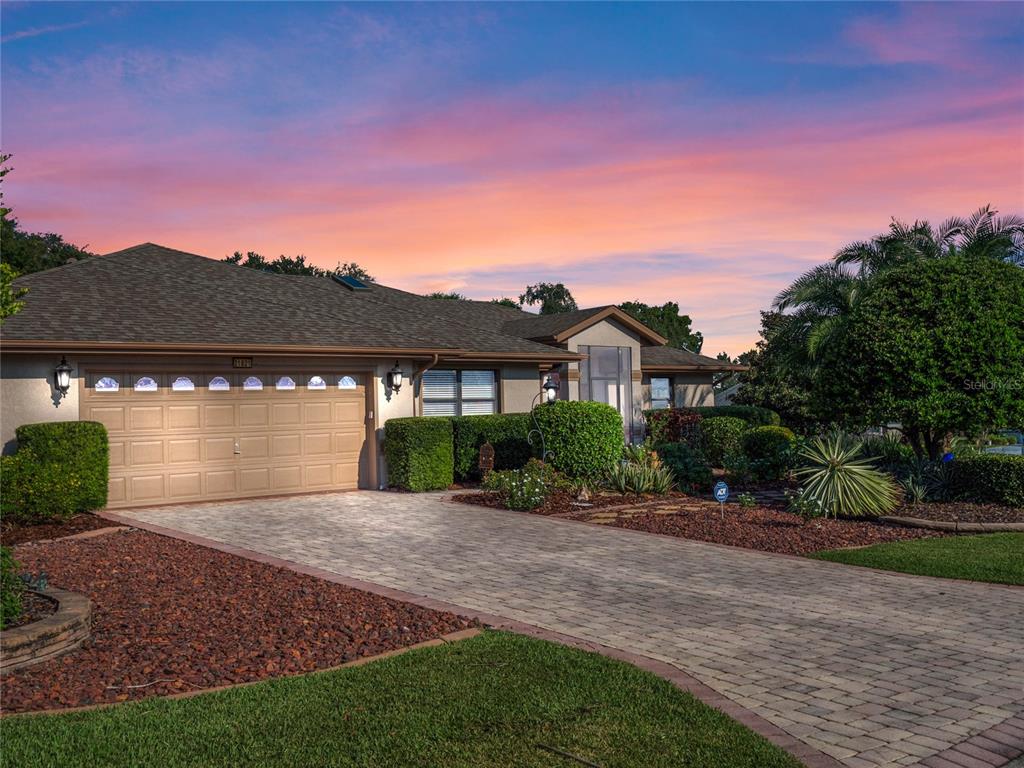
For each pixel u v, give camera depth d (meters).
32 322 14.01
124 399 14.56
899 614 7.88
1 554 6.60
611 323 24.23
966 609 8.06
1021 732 5.09
